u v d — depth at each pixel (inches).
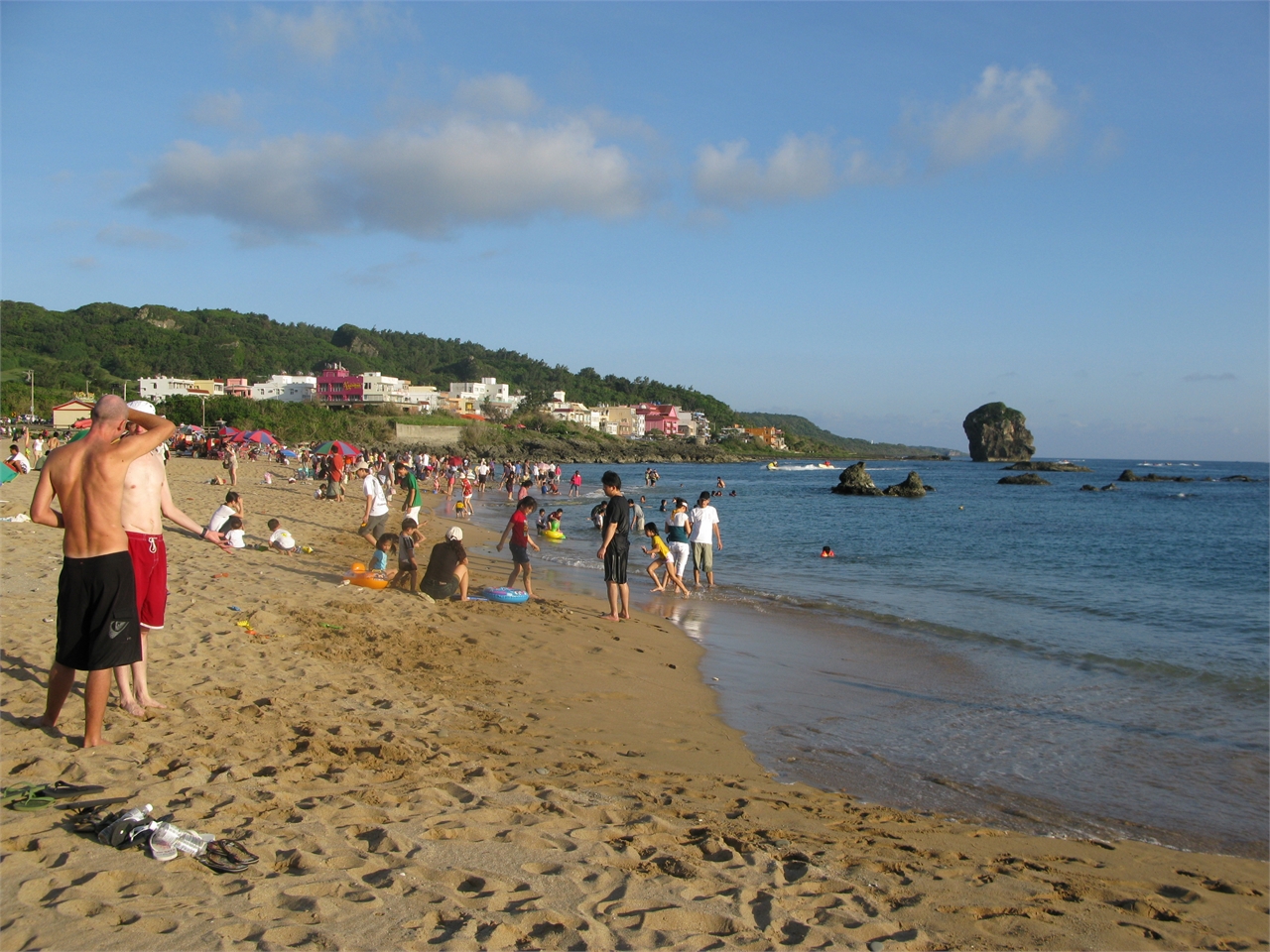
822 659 388.5
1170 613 545.3
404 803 172.6
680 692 315.3
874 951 132.1
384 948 116.1
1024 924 148.9
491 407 5684.1
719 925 134.8
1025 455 6545.3
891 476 3799.2
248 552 521.0
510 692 283.9
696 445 6166.3
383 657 306.7
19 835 138.6
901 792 230.5
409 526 452.1
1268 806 234.1
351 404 4746.6
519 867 148.6
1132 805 231.8
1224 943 151.6
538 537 896.9
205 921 118.1
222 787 169.3
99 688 180.5
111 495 178.4
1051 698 334.6
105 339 5324.8
